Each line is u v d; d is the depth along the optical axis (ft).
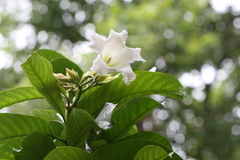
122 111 5.20
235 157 31.96
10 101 5.21
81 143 4.74
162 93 5.20
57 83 4.70
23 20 35.58
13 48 34.58
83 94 5.25
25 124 4.80
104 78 4.79
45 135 4.60
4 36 34.88
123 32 4.65
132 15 29.22
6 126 4.78
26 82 27.27
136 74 4.86
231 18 36.88
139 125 28.66
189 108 34.94
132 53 4.63
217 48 34.88
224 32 36.68
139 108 5.17
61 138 5.16
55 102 4.86
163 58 30.58
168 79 4.89
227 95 37.68
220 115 37.09
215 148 32.86
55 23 35.32
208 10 33.63
